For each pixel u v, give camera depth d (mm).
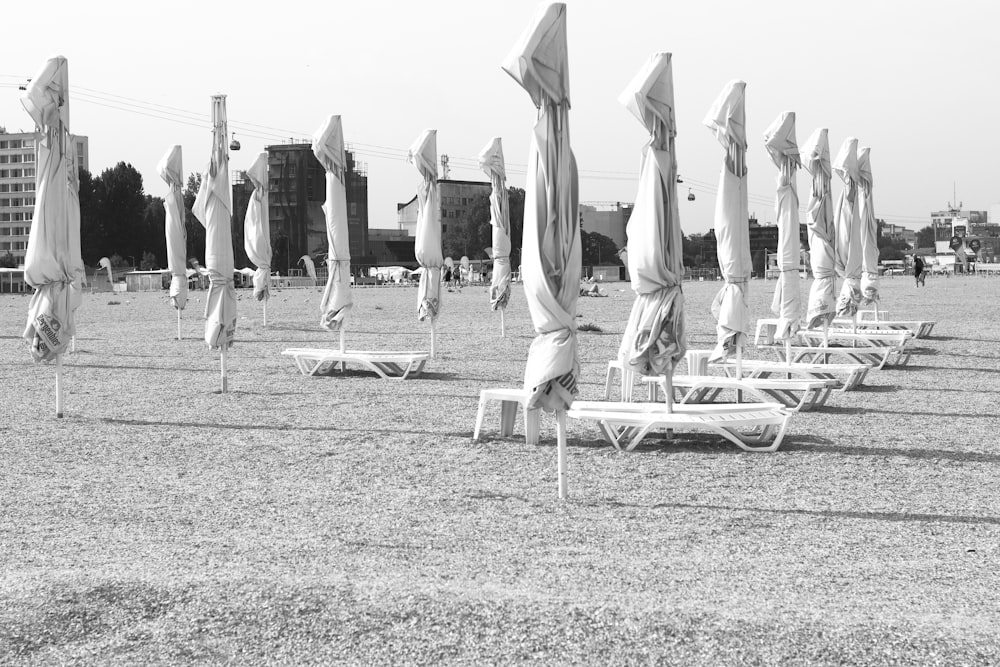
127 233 118062
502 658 5352
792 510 8820
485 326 34375
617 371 18531
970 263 140000
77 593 6270
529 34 8461
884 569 6996
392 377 19094
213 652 5469
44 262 13633
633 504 9047
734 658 5316
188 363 21953
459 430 13109
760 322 25156
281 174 131500
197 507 8914
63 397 15609
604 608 5984
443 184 157625
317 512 8734
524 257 8844
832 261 19703
